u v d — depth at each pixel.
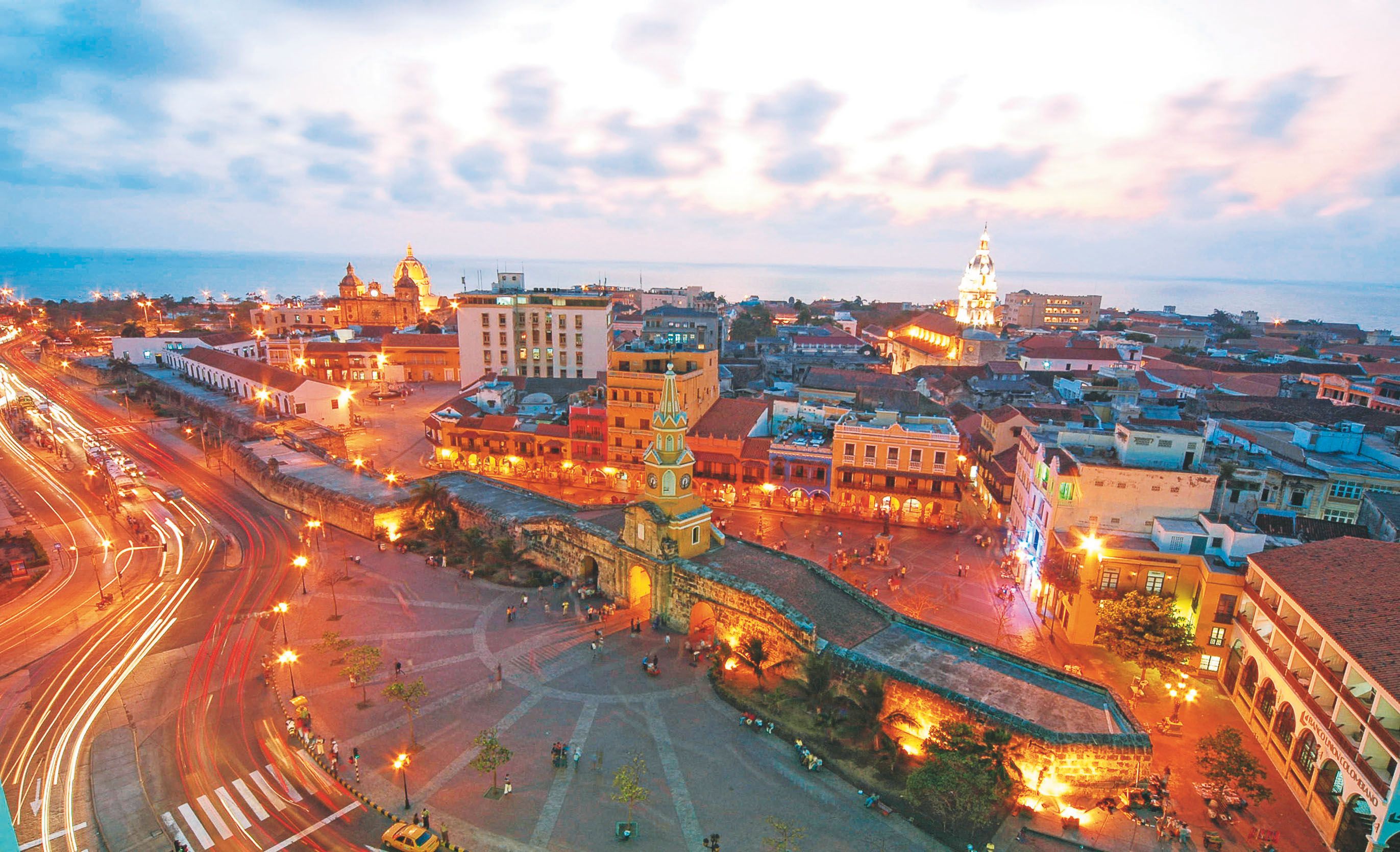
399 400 143.50
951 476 78.06
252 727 45.88
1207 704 48.47
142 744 44.34
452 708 47.66
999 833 37.41
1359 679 37.53
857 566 68.56
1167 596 51.91
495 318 138.75
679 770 42.16
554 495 90.31
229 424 116.69
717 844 36.06
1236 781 38.28
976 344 154.50
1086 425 79.94
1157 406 86.88
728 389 118.88
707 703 48.53
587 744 44.25
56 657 54.12
